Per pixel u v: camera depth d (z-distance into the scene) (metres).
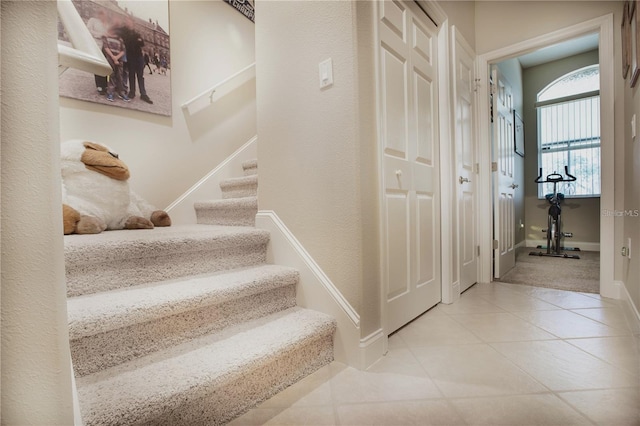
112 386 0.87
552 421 0.96
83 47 1.02
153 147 2.17
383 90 1.57
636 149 1.78
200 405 0.94
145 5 2.10
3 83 0.39
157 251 1.29
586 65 4.74
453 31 2.29
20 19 0.41
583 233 4.78
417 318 1.88
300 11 1.52
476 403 1.06
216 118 2.55
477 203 2.80
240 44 2.73
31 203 0.42
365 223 1.34
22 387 0.41
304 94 1.51
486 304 2.14
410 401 1.08
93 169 1.57
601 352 1.41
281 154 1.63
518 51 2.66
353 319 1.32
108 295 1.12
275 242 1.66
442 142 2.21
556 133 5.05
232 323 1.29
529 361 1.34
